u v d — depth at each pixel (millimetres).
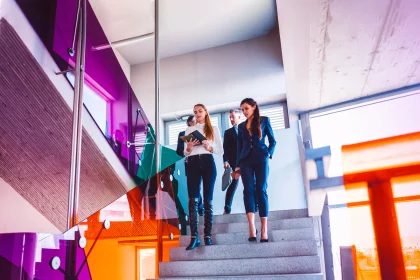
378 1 2625
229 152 3430
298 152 4332
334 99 4293
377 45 3191
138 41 5223
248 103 2750
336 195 3139
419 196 2760
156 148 2588
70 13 2156
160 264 2533
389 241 2207
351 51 3291
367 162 3742
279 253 2533
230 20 4934
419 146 3568
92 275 1758
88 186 2756
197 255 2641
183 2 4523
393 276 2131
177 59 5621
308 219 3016
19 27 1770
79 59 1930
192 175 2713
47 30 1974
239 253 2588
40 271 1414
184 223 3256
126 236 2145
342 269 2592
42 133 2305
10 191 2650
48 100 2080
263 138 2730
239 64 5293
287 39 3125
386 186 2752
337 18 2840
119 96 2740
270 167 4371
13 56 1850
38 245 1415
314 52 3316
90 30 2428
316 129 4648
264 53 5219
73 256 1620
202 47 5527
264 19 4945
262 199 2602
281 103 5121
